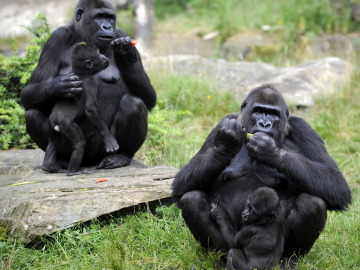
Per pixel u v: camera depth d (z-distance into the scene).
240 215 12.95
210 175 12.80
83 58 16.81
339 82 31.12
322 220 12.48
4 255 13.75
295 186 13.29
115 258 12.97
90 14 17.88
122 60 17.69
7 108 23.48
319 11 48.97
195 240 13.91
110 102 18.02
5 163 19.64
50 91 16.95
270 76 32.28
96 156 18.36
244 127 13.34
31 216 14.20
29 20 47.53
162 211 15.55
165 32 52.09
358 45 43.44
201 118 28.08
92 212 14.68
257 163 13.23
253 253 11.73
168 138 23.67
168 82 30.61
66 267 13.19
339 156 23.67
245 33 48.84
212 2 58.47
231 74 32.78
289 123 13.93
